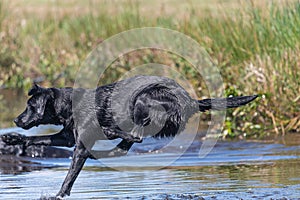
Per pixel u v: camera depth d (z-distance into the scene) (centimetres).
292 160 2328
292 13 3092
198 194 1862
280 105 2927
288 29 3070
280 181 1986
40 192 1958
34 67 4131
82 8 4709
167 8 4616
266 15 3206
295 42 3025
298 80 2944
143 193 1898
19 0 5016
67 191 1816
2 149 2555
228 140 2791
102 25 4100
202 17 3538
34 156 2536
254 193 1845
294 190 1864
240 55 3180
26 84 4009
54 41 4266
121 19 4047
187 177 2109
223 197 1812
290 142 2678
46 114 1855
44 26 4459
